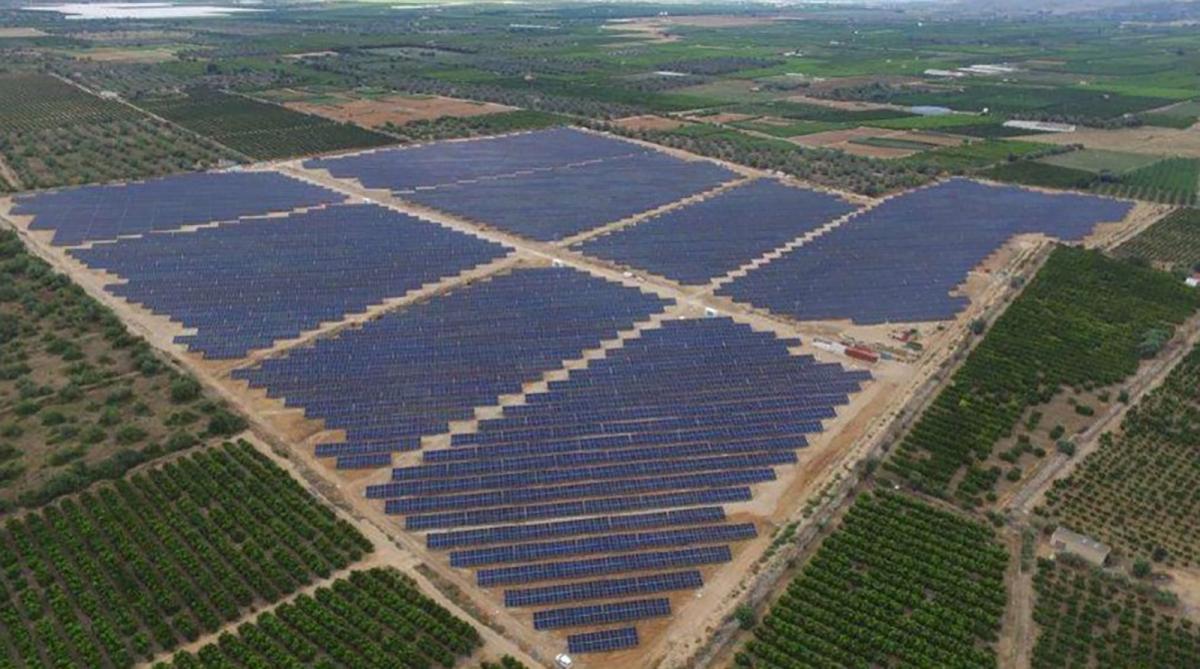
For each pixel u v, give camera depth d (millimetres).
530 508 100562
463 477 105875
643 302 153875
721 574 92000
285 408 118938
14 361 126500
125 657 78312
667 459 110375
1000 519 100562
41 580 86438
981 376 131875
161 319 142750
